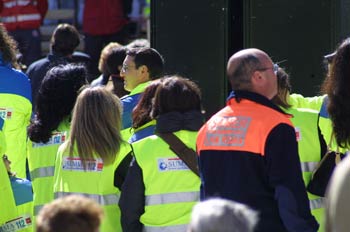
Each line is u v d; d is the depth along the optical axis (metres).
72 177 12.73
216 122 11.27
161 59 15.19
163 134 12.20
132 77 15.04
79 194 12.68
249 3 16.62
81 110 12.55
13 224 13.62
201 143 11.33
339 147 12.06
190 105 12.24
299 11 16.47
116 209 12.69
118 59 16.41
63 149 12.88
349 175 8.28
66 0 30.30
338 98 11.85
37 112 13.78
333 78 11.91
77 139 12.55
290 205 10.62
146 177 12.13
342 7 16.17
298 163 10.82
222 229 7.89
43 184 13.73
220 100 17.02
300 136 12.54
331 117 11.99
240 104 11.18
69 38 19.73
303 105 13.75
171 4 17.38
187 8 17.25
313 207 12.45
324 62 15.20
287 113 11.88
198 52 17.19
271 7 16.61
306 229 10.70
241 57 11.16
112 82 16.55
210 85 17.11
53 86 13.64
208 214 7.95
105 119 12.50
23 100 15.84
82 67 13.82
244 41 16.70
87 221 8.06
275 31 16.61
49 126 13.66
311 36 16.42
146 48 15.15
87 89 12.65
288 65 16.56
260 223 10.81
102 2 26.17
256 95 11.12
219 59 17.02
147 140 12.29
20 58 21.64
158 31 17.48
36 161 13.82
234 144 10.99
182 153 12.10
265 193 10.87
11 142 15.73
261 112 11.02
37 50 26.34
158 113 12.37
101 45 26.45
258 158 10.87
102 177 12.57
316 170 12.29
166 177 12.10
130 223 12.20
